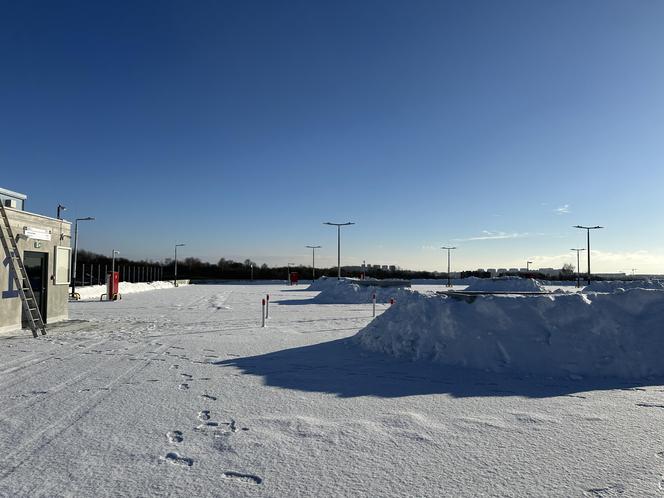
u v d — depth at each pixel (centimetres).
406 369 947
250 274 12088
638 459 480
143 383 816
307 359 1055
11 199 1603
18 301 1564
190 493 407
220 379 852
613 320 974
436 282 9206
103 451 502
